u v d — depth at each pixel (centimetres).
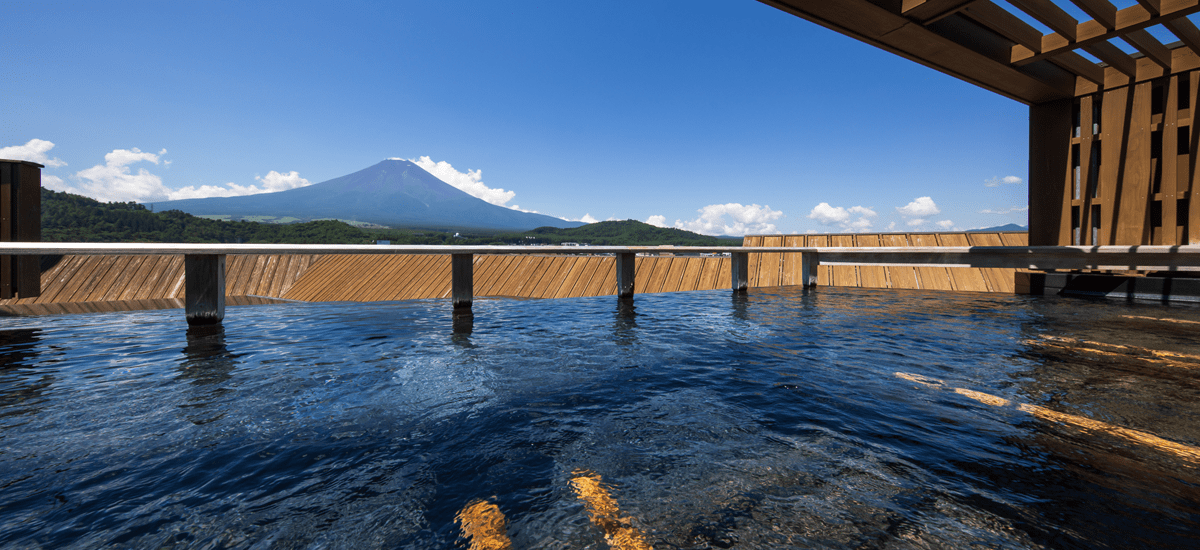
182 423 190
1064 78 705
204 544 113
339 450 164
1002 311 530
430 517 124
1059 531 115
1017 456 157
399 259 1418
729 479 142
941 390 235
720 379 255
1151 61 641
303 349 329
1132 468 148
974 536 113
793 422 190
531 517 123
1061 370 273
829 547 109
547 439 172
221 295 441
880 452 161
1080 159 719
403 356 309
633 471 148
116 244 368
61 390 233
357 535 116
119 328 411
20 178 825
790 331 407
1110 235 686
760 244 1241
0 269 739
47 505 130
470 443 170
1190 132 622
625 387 240
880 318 479
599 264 1270
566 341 362
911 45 588
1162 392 229
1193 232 622
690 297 701
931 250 842
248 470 150
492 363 290
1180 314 493
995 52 617
